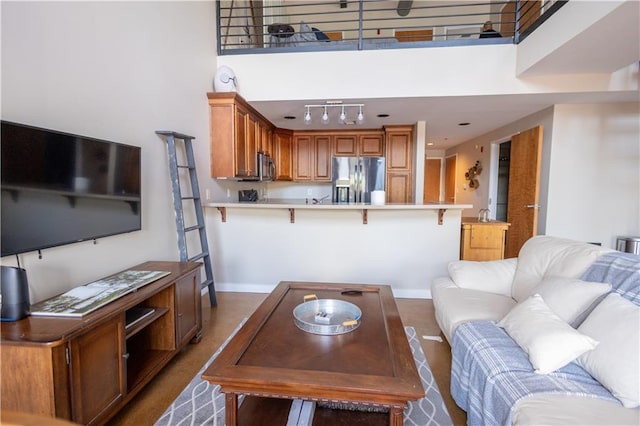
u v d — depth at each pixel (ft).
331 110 13.78
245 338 5.07
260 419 4.89
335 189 17.62
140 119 8.20
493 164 18.76
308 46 12.06
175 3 9.70
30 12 5.33
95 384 4.91
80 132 6.38
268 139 16.69
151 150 8.68
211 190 12.25
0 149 4.52
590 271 6.08
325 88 11.82
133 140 7.95
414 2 22.13
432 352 7.97
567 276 6.41
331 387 3.94
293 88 11.96
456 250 11.76
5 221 4.62
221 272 12.69
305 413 5.03
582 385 4.22
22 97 5.24
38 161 5.11
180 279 7.33
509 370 4.59
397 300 11.67
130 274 7.00
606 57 9.24
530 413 3.71
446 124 16.89
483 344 5.29
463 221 12.82
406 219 11.82
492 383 4.53
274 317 5.98
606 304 4.77
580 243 7.00
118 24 7.38
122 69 7.53
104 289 5.90
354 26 22.16
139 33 8.12
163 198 9.25
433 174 29.09
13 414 2.66
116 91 7.34
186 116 10.37
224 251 12.62
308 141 19.01
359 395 3.97
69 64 6.10
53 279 5.80
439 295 8.02
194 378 6.82
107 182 6.67
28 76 5.33
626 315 4.34
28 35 5.31
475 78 11.22
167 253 9.48
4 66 4.95
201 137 11.34
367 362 4.48
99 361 4.99
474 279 8.25
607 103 12.65
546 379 4.36
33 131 5.02
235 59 12.24
